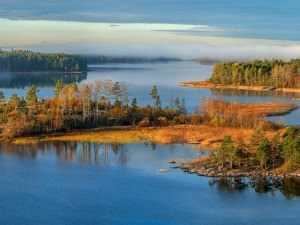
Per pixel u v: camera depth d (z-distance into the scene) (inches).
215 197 4645.7
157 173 5433.1
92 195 4736.7
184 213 4264.3
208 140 6899.6
